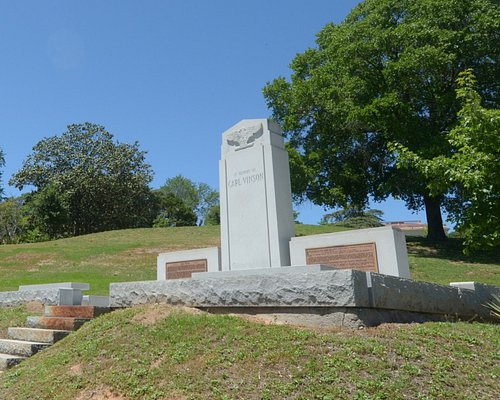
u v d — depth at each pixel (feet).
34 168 176.86
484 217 29.55
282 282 22.88
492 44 81.46
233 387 16.63
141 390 17.52
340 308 21.20
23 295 38.24
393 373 16.79
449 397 15.53
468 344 20.36
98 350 21.98
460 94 31.24
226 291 24.89
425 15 84.74
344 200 100.99
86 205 184.14
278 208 36.42
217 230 126.62
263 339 19.84
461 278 61.16
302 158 100.42
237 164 38.99
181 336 21.42
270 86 107.45
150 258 87.86
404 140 86.48
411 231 202.49
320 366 17.21
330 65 95.81
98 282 62.54
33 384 20.35
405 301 23.56
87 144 185.57
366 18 93.25
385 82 89.51
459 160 29.96
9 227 178.50
